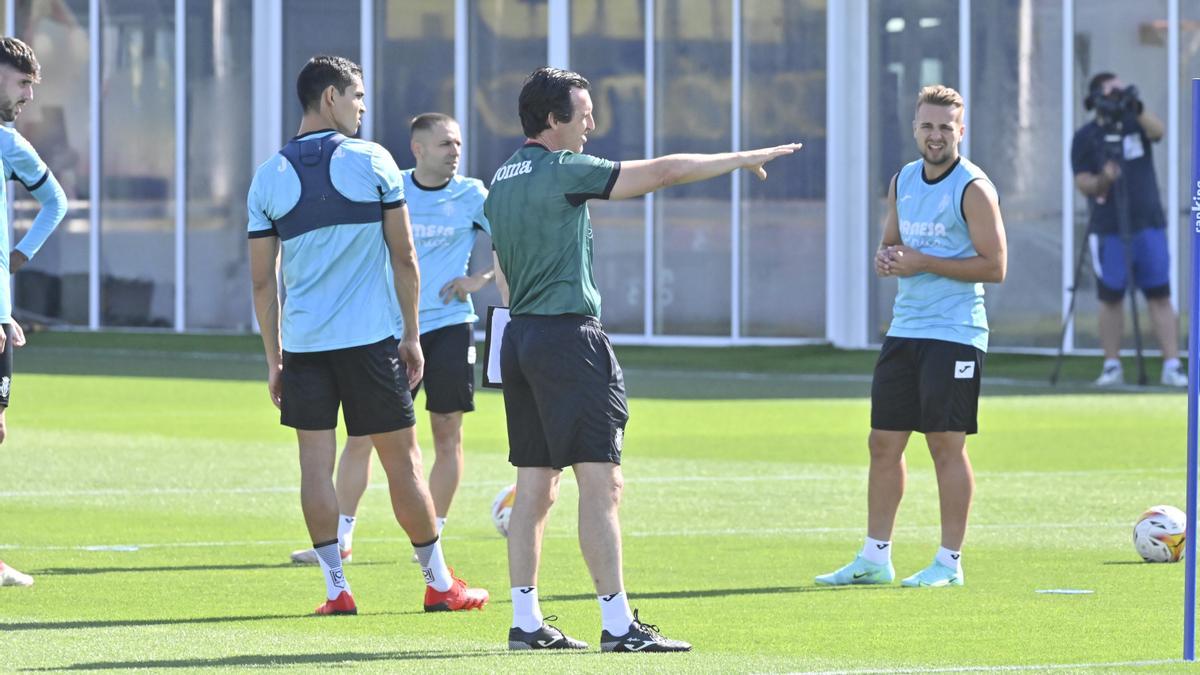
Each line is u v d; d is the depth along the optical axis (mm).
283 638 24734
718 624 25984
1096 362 78250
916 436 55156
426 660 22703
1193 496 22250
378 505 41906
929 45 83938
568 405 23344
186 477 45750
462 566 32688
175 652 23391
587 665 22203
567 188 23422
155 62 97562
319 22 94000
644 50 88938
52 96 98688
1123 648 23672
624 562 32844
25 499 41719
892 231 31812
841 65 86250
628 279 90125
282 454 50656
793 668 21984
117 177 98375
